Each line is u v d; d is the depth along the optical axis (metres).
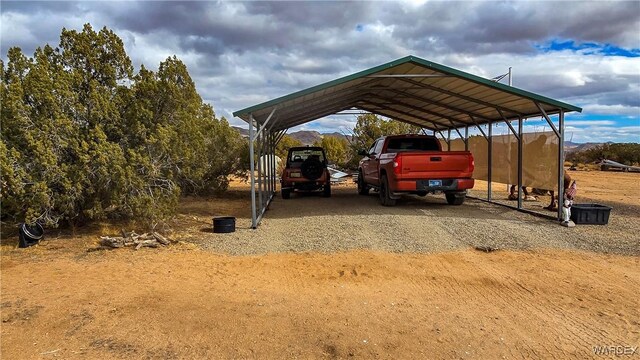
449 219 10.24
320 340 4.15
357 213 11.35
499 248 7.63
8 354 3.94
